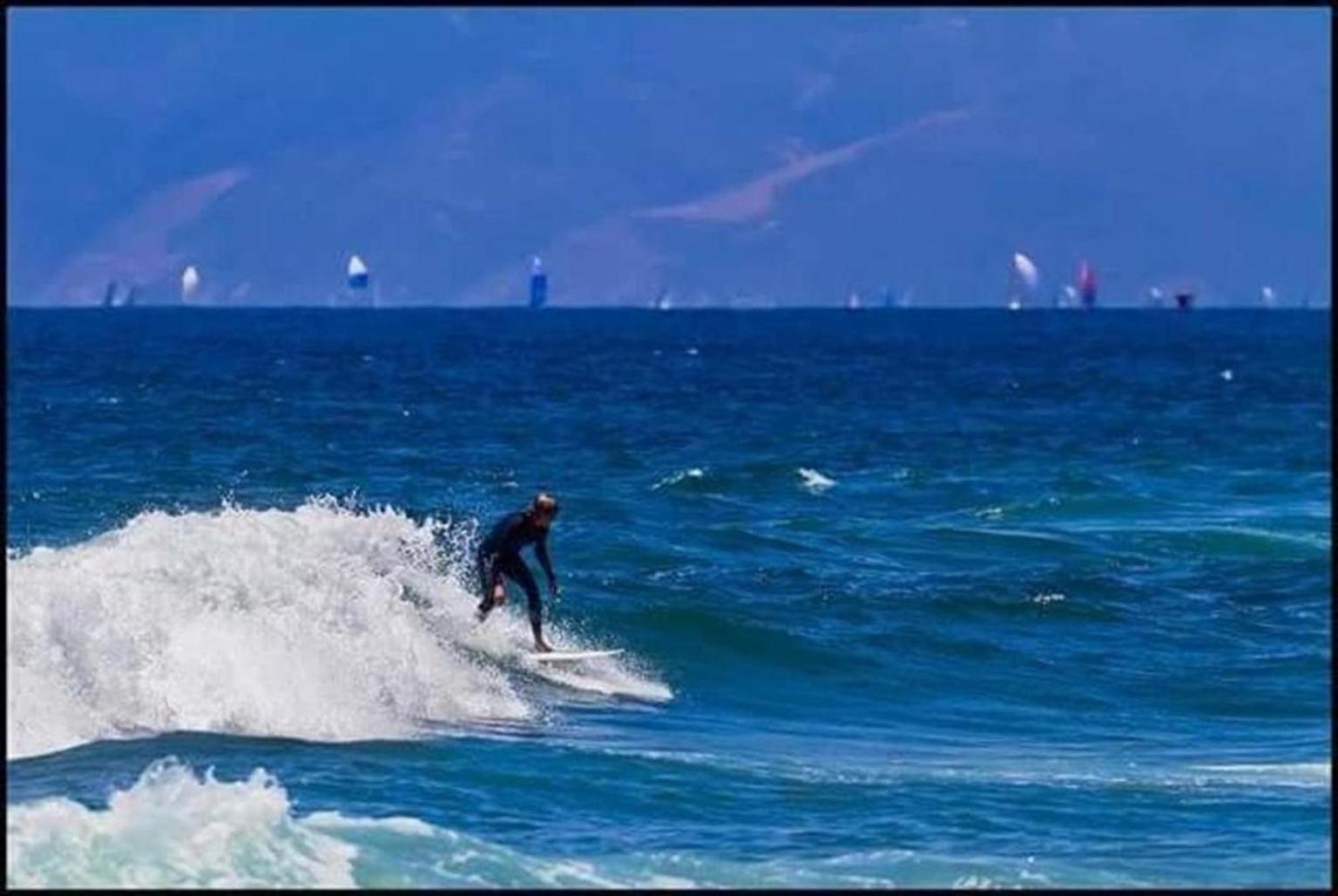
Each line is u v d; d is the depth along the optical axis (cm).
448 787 7550
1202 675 11312
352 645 8931
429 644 9538
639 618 11331
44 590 8031
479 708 9156
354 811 7075
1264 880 6944
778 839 7125
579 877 6294
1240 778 8619
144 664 8138
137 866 5712
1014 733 9825
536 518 10106
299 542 9700
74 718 7800
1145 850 7288
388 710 8669
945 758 9006
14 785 7069
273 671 8431
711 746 8869
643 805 7519
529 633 10619
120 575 8619
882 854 6950
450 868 6091
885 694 10650
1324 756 9269
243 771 7481
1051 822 7656
